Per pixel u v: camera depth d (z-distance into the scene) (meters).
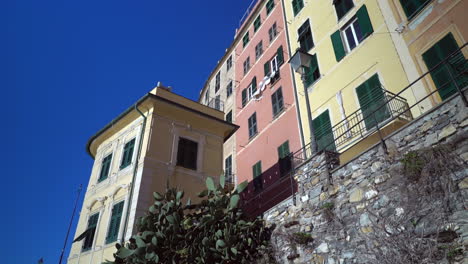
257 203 18.97
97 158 17.22
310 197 8.47
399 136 6.89
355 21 15.83
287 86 20.06
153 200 13.07
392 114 10.96
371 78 13.58
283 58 21.31
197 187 14.61
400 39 12.88
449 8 11.38
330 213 7.57
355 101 14.02
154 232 9.73
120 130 16.64
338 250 7.06
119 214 13.23
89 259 13.32
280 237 8.63
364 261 6.37
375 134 10.93
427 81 11.33
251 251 8.92
